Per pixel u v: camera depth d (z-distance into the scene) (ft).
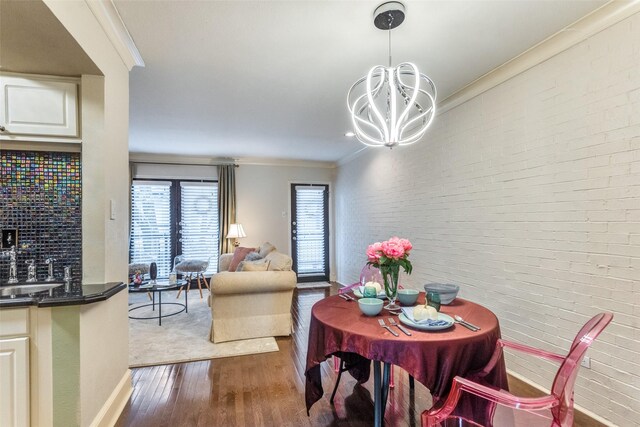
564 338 6.94
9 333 5.02
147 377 8.45
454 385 4.47
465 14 6.22
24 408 5.04
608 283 6.14
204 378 8.39
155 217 19.24
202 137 15.12
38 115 6.30
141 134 14.53
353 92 9.95
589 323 4.40
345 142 16.19
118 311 6.98
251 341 10.98
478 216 9.31
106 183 6.41
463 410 4.85
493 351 5.17
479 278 9.27
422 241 12.09
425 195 11.87
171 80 9.02
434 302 5.80
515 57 7.86
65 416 5.24
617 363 5.99
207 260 18.67
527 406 4.07
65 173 6.95
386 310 6.17
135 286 12.89
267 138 15.35
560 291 7.02
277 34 6.86
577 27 6.53
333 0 5.78
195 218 19.88
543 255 7.39
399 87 6.66
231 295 11.03
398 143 6.30
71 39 5.20
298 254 21.71
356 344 4.93
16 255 6.69
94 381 5.82
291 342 10.95
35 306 5.09
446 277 10.68
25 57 5.70
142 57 7.75
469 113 9.64
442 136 10.89
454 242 10.30
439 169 11.06
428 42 7.19
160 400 7.33
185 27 6.57
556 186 7.11
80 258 6.92
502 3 5.91
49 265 6.70
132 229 18.80
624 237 5.89
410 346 4.64
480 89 9.16
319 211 22.13
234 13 6.13
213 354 9.88
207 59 7.88
